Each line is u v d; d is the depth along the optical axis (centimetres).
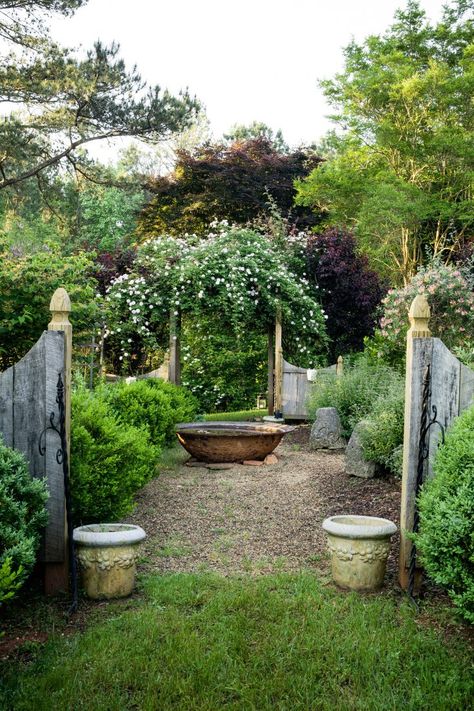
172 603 373
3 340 766
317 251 1430
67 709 269
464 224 2089
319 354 1378
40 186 2077
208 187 2150
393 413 678
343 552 391
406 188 2042
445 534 299
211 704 274
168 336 1186
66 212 2433
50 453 383
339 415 962
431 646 314
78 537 375
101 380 995
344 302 1412
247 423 899
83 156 1950
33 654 313
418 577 385
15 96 1692
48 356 383
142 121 1741
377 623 340
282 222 1552
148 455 550
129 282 1107
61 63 1616
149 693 279
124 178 2070
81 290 836
